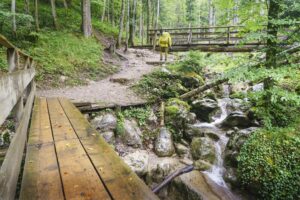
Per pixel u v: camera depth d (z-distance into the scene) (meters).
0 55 9.91
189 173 5.94
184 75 11.04
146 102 8.60
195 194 5.24
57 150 3.12
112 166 2.62
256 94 6.29
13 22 12.19
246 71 5.86
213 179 6.16
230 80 5.87
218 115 9.18
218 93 11.09
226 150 7.02
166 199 5.56
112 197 2.00
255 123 7.93
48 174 2.43
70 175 2.40
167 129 7.63
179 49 15.14
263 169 5.32
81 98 8.73
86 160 2.79
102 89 10.29
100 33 21.03
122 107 8.08
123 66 14.56
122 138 6.92
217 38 14.59
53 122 4.65
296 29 5.89
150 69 13.47
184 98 9.62
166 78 10.90
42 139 3.57
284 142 5.54
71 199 1.98
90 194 2.05
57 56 12.34
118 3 30.03
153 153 6.90
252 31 6.34
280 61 6.59
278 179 5.08
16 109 3.29
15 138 2.29
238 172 5.79
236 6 6.50
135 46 20.25
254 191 5.41
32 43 12.45
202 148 7.04
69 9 21.50
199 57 11.73
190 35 15.87
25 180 2.29
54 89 9.99
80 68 12.30
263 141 5.80
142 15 30.77
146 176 6.00
